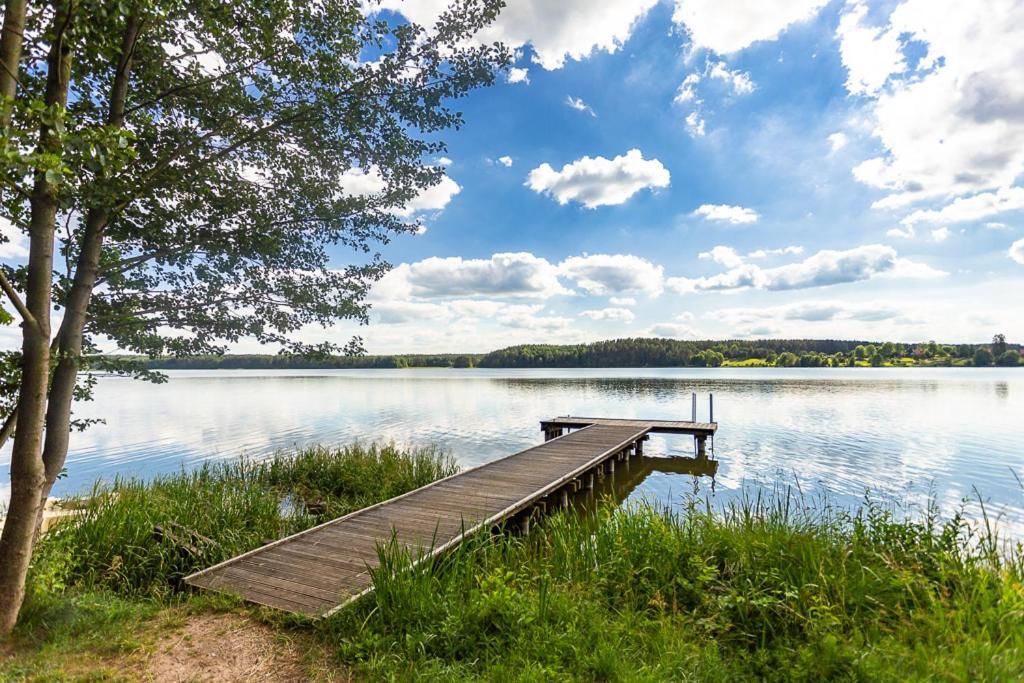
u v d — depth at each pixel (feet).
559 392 143.54
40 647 11.96
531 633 12.37
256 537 22.53
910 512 32.22
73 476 43.93
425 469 37.45
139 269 17.19
